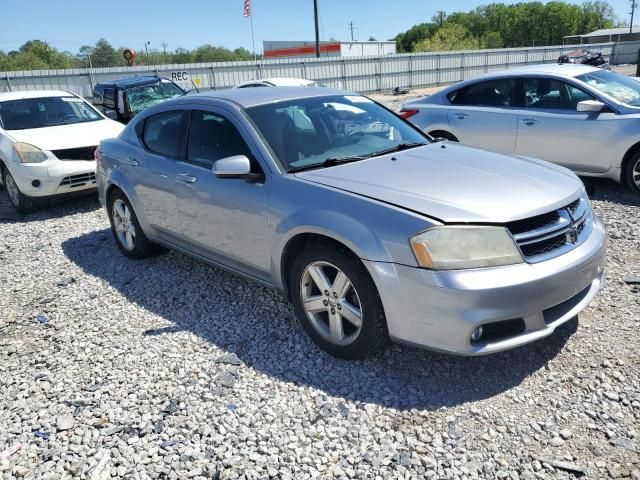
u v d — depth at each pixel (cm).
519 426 263
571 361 309
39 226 682
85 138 736
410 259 276
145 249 507
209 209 391
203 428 276
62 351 364
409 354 328
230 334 368
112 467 254
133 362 343
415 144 404
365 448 256
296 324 375
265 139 364
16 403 310
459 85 742
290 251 342
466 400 284
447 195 297
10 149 713
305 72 2870
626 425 258
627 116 595
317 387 303
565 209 306
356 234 292
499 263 273
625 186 645
